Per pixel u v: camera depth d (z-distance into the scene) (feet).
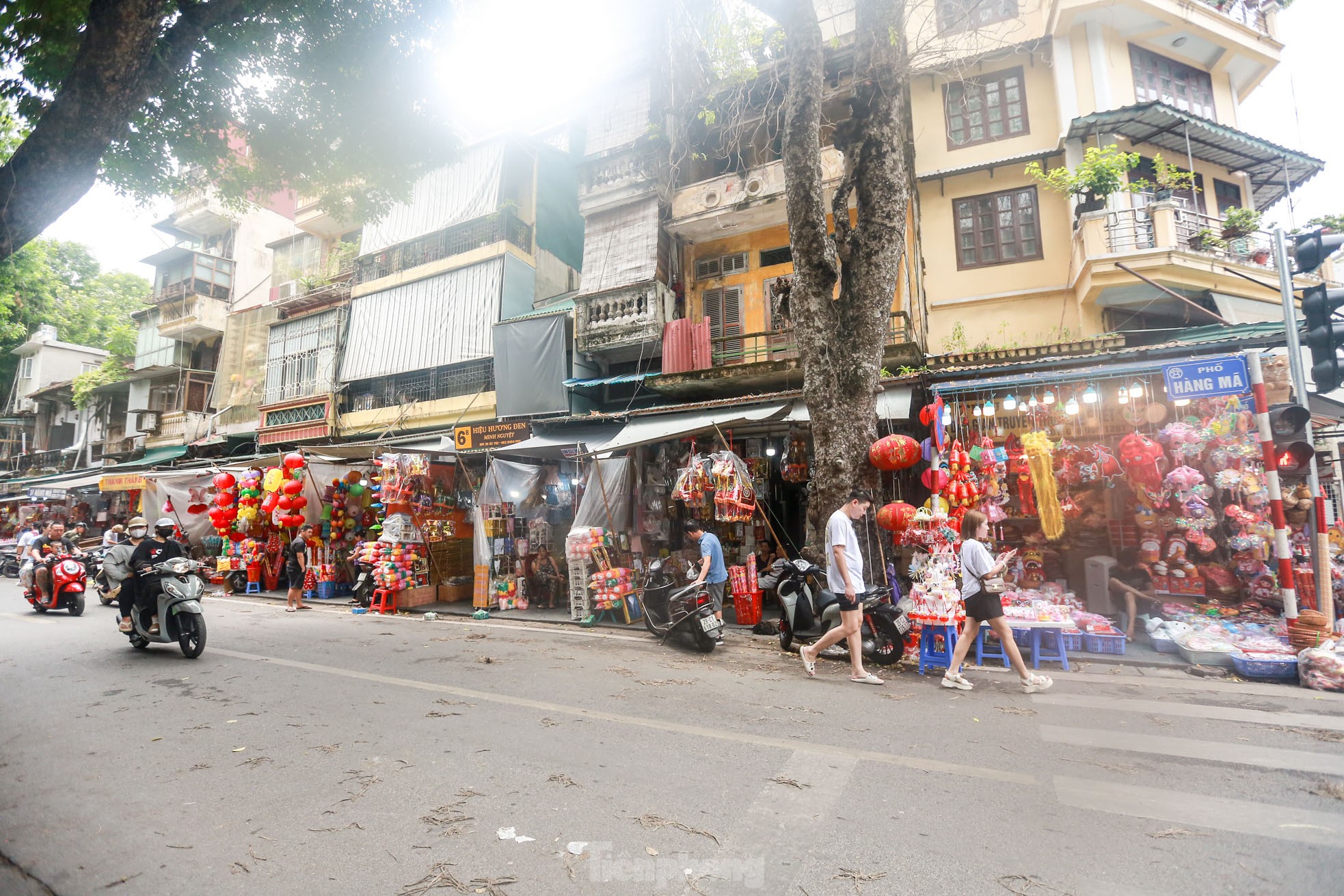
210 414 68.28
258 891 8.18
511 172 54.03
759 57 39.86
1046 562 28.04
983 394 27.71
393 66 25.09
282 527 41.37
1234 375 20.84
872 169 25.18
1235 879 8.11
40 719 15.48
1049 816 9.93
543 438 38.34
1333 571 22.84
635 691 17.69
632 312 43.98
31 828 10.00
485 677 19.34
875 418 25.31
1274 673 18.29
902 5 25.34
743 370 38.47
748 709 15.90
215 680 19.12
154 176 23.67
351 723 14.93
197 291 72.43
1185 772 11.59
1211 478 23.62
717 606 24.81
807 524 25.53
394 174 28.35
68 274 101.71
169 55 14.83
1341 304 18.16
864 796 10.73
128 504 63.98
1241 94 45.29
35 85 18.28
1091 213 35.42
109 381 79.71
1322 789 10.77
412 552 35.96
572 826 9.80
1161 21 39.68
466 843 9.33
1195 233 36.73
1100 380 24.75
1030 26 42.04
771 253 44.91
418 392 53.72
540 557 35.76
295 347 61.46
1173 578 24.21
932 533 21.53
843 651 22.49
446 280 53.06
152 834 9.73
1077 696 16.80
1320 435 27.53
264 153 26.04
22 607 36.42
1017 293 39.60
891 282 25.12
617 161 46.01
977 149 42.14
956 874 8.34
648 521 35.70
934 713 15.46
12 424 95.50
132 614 22.85
